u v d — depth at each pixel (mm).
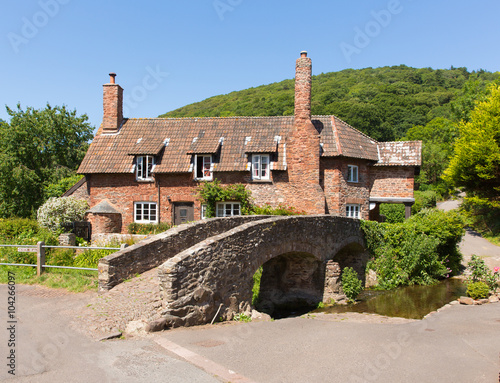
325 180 24953
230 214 25172
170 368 6754
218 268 11156
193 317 10055
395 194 27016
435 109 77375
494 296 15203
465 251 28109
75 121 43562
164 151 26094
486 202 30359
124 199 25859
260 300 17469
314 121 27312
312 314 15156
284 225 14734
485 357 7832
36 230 19734
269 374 6742
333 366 7246
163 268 9641
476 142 29562
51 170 39188
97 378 6207
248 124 27297
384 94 80188
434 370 7078
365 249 21688
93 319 8867
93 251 15406
